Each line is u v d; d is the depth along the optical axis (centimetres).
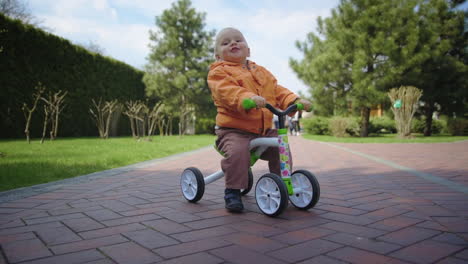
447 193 307
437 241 182
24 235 196
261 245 179
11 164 440
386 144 1007
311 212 247
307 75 1537
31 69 1042
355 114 1546
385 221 221
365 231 200
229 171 245
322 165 528
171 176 422
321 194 309
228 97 239
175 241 186
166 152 727
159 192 325
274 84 278
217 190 338
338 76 1426
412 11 1352
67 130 1194
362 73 1335
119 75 1495
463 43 1556
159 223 221
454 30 1503
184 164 546
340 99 1475
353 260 157
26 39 1024
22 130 1022
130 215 241
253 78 261
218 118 261
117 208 261
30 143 814
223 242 184
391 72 1313
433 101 1568
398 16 1348
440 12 1530
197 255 165
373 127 1723
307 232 200
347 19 1420
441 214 236
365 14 1332
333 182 374
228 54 265
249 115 250
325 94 1518
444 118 1784
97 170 464
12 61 985
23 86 1020
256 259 160
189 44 1992
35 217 235
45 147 720
